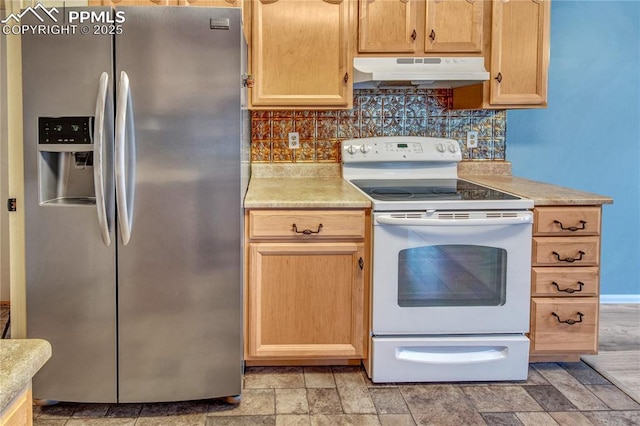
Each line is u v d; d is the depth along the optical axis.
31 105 1.99
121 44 1.96
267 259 2.35
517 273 2.36
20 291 2.33
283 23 2.68
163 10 1.97
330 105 2.74
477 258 2.34
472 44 2.75
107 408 2.18
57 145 1.99
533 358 2.58
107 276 2.07
